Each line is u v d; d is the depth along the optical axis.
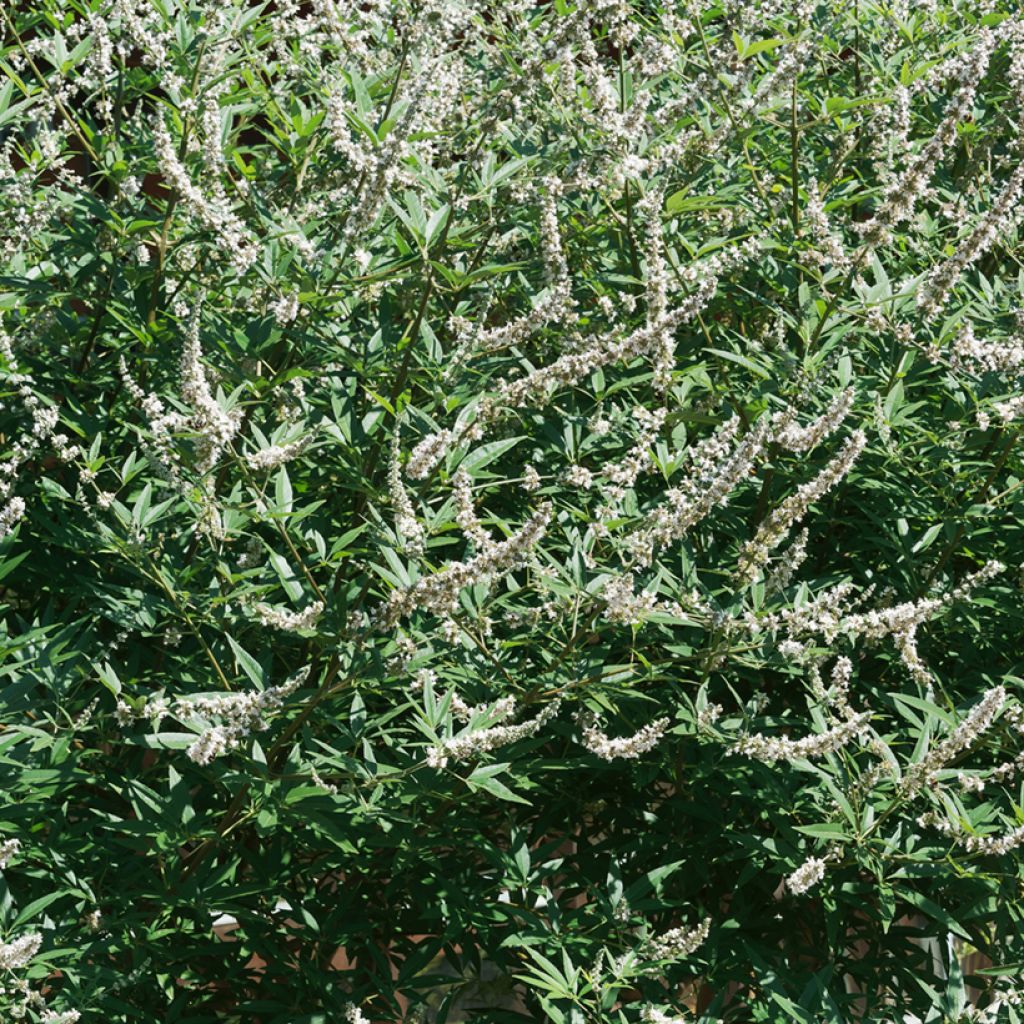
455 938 3.66
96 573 3.93
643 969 3.21
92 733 3.69
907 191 3.69
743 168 4.80
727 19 4.16
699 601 3.47
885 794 3.65
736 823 4.06
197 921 3.54
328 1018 3.37
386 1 3.95
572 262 4.66
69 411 3.94
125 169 3.85
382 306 3.79
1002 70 5.43
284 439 3.32
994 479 4.32
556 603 3.36
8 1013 2.89
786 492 4.14
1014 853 3.52
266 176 4.54
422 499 3.62
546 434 3.95
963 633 4.17
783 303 4.55
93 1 4.12
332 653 3.37
